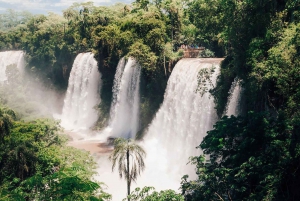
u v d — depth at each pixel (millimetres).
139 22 57500
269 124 23922
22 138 35531
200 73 38375
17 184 28672
